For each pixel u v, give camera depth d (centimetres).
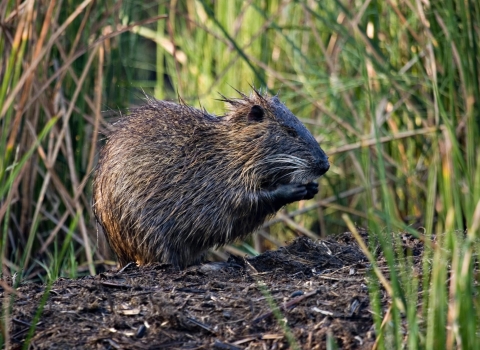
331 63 1267
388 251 561
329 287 712
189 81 1483
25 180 1114
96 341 640
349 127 1241
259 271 809
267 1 1430
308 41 1420
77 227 1196
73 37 1186
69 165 1104
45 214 1148
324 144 1386
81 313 689
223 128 910
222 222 905
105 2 1209
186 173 891
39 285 767
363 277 744
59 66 1167
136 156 895
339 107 1276
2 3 972
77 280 782
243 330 646
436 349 544
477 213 528
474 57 1030
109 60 1250
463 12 1029
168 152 894
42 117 1148
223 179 897
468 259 531
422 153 1241
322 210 1414
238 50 1111
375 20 1227
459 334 546
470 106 822
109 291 736
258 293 714
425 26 1098
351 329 630
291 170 918
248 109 920
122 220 901
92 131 1230
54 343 639
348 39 1199
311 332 631
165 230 891
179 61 1517
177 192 888
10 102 805
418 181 1227
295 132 923
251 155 900
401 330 609
